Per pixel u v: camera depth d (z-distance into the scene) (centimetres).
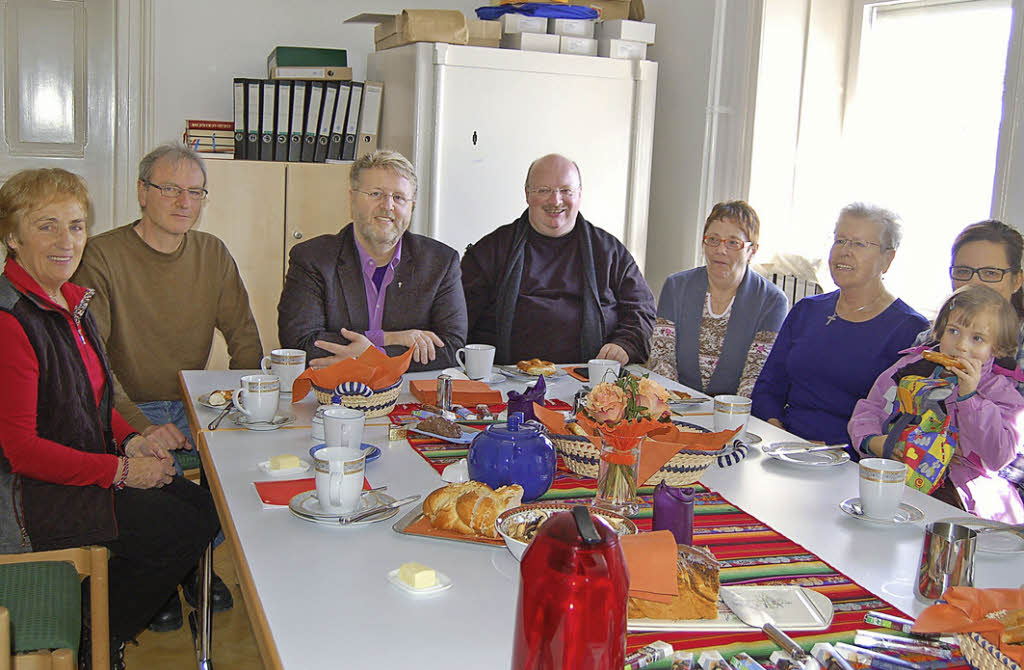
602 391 146
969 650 99
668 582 108
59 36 394
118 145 404
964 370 181
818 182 375
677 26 399
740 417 187
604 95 382
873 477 142
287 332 250
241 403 184
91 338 200
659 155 415
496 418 194
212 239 265
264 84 378
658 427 150
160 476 194
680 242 402
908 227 351
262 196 378
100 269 244
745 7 357
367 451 152
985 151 323
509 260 299
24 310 181
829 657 99
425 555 124
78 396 190
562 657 83
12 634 142
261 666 224
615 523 123
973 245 221
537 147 376
